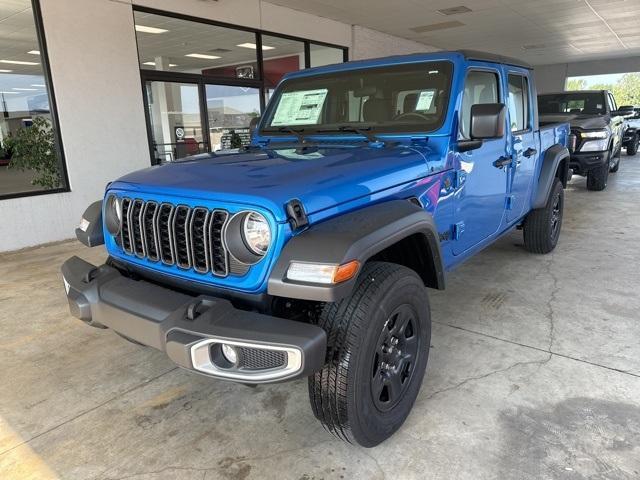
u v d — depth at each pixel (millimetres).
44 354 3170
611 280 4234
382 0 9336
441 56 2898
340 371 1866
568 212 7125
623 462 2045
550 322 3424
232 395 2666
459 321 3473
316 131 3094
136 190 2191
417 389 2354
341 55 11477
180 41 7930
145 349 3223
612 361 2871
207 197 1893
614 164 11078
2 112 8211
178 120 8156
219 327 1698
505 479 1975
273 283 1705
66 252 5781
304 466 2092
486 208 3336
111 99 6656
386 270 2045
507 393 2566
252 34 9023
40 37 5910
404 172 2365
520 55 19266
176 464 2129
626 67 21109
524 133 3906
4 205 5746
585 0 10055
